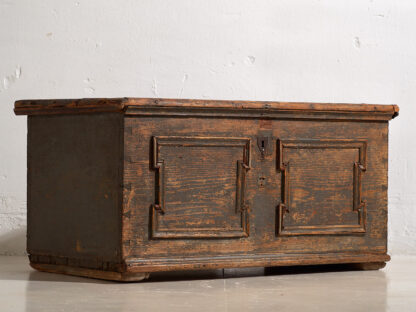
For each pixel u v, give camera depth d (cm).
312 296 226
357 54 347
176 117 254
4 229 333
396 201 346
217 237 259
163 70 340
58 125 268
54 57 336
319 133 275
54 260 272
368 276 270
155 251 252
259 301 217
